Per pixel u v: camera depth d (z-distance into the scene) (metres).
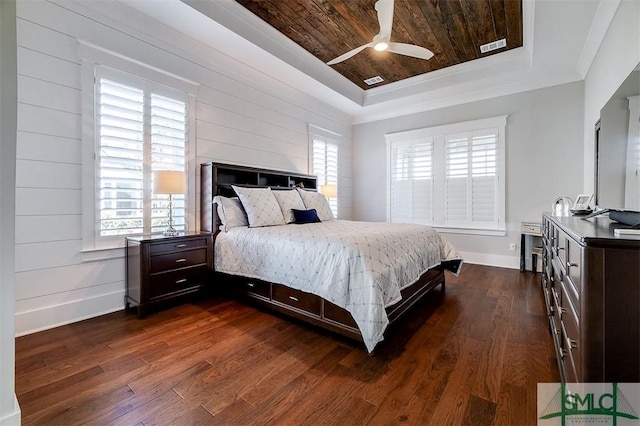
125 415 1.39
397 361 1.87
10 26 1.15
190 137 3.28
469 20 3.12
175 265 2.78
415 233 2.89
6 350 1.18
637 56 2.04
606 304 1.04
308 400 1.50
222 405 1.46
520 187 4.27
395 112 5.43
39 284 2.27
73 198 2.43
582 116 3.82
